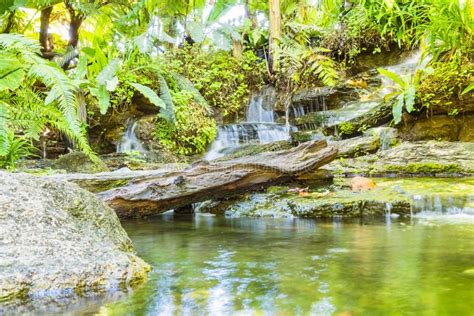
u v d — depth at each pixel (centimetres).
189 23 586
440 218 287
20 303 116
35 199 166
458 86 548
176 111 688
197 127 718
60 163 525
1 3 455
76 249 145
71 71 560
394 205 303
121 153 627
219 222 295
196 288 131
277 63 847
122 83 641
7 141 264
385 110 600
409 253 178
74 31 591
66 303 117
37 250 138
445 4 401
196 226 276
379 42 808
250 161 380
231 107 850
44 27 589
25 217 154
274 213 320
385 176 464
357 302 115
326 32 862
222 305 115
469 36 450
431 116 580
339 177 444
